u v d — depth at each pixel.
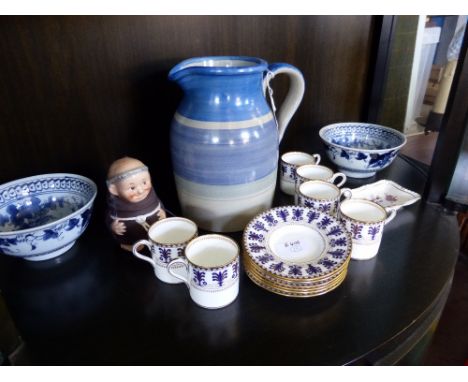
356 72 0.86
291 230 0.54
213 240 0.48
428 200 0.69
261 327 0.45
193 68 0.48
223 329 0.45
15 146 0.60
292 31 0.74
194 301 0.48
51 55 0.57
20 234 0.47
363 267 0.54
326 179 0.65
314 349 0.42
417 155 1.02
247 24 0.69
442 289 0.50
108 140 0.67
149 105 0.67
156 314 0.47
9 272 0.55
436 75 0.97
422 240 0.60
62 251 0.57
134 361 0.41
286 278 0.45
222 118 0.50
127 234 0.54
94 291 0.51
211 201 0.56
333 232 0.52
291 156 0.74
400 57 0.89
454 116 0.61
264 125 0.53
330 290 0.47
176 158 0.55
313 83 0.82
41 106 0.59
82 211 0.52
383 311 0.47
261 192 0.57
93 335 0.45
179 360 0.41
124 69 0.62
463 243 1.09
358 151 0.70
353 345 0.42
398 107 0.97
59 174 0.61
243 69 0.48
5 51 0.54
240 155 0.52
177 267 0.48
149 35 0.62
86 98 0.62
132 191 0.50
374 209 0.56
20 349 0.42
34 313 0.48
